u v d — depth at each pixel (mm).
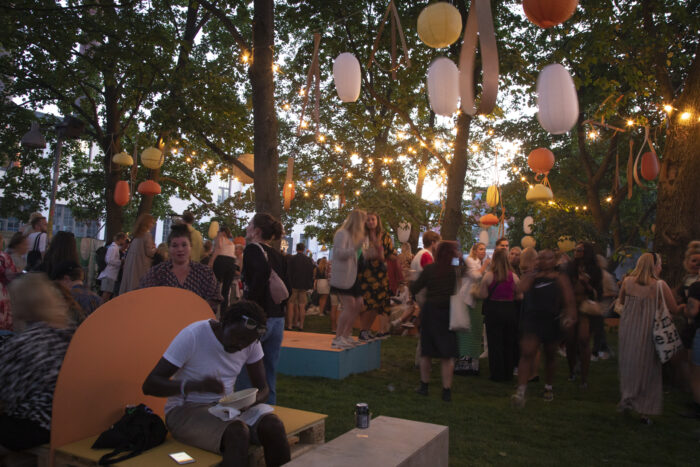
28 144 10703
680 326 6449
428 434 2621
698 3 10891
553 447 4074
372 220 6090
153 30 12484
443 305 5367
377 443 2463
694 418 5078
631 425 4754
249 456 2662
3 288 4996
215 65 15352
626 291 5074
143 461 2486
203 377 2727
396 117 16438
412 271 6188
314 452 2328
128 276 5129
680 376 6531
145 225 5277
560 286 5355
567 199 17859
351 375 6348
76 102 18312
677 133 7629
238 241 10602
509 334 6641
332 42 11156
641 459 3877
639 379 4855
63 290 3256
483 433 4332
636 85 10359
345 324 6223
